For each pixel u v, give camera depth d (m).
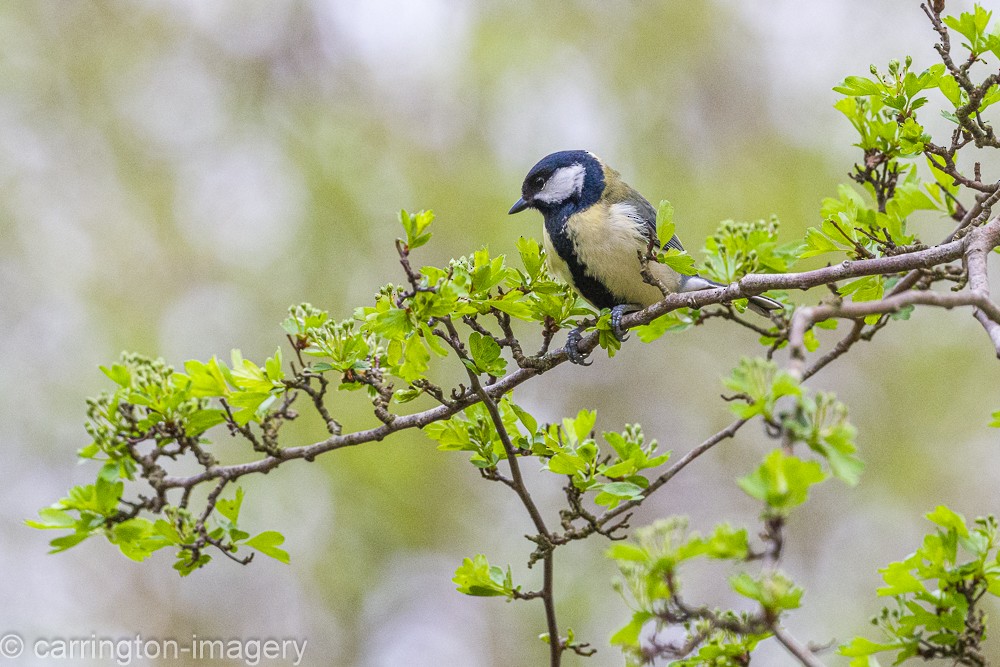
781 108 15.31
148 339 13.82
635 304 7.79
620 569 3.60
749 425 14.90
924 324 14.68
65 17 15.66
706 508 14.46
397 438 13.32
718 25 15.51
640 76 15.22
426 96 15.32
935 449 14.14
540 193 7.87
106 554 13.48
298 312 5.68
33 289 14.15
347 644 13.46
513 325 14.27
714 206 14.27
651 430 14.77
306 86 15.68
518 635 13.27
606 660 12.55
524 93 14.99
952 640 4.70
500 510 13.99
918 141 6.06
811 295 13.24
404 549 13.69
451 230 14.16
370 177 14.76
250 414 5.56
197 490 12.73
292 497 13.30
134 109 15.45
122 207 14.90
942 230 13.82
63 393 13.55
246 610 13.47
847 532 13.98
